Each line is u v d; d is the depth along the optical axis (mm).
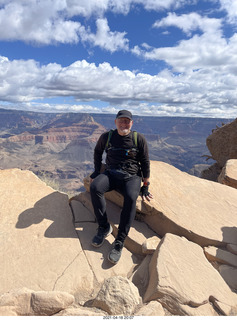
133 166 2322
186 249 2076
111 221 2457
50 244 2127
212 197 2889
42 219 2367
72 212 2562
